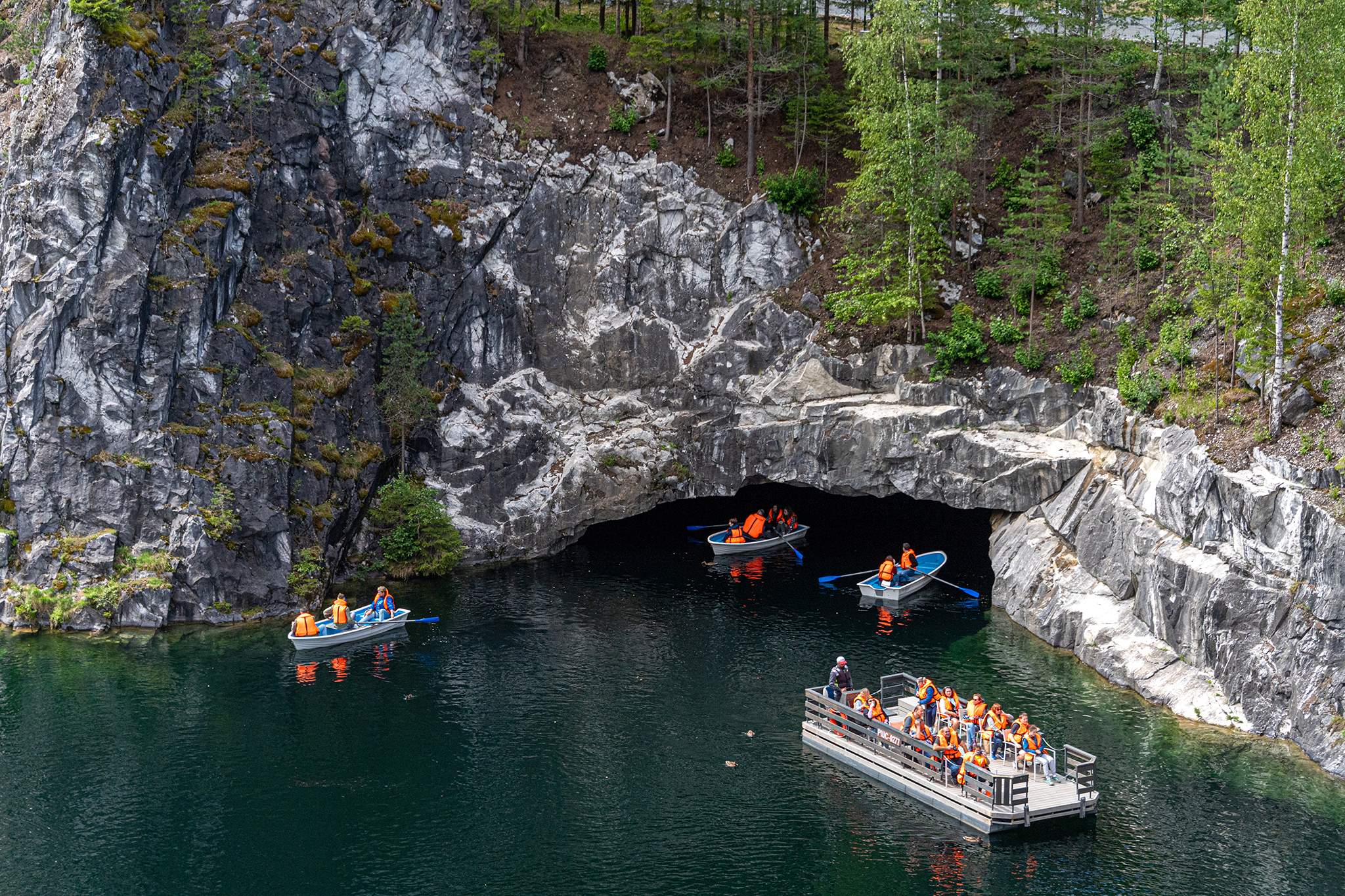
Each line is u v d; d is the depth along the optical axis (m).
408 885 35.56
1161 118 69.62
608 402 70.44
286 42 64.75
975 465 61.81
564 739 45.12
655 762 43.47
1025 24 76.88
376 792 41.06
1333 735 41.38
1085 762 39.75
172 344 57.53
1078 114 72.56
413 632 55.84
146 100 58.59
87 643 53.16
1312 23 46.69
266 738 44.69
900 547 71.31
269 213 62.88
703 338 70.31
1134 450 55.19
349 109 67.19
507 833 38.50
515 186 70.81
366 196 67.88
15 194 57.91
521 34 73.56
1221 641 45.62
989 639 55.09
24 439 56.06
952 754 40.69
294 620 56.72
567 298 71.31
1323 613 42.09
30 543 55.88
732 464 68.12
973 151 69.00
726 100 75.06
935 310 67.25
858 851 37.47
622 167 72.31
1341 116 48.53
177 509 56.50
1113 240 64.50
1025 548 59.16
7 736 44.16
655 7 79.56
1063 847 37.38
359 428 64.81
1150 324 60.53
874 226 67.75
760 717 47.22
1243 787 40.38
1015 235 68.44
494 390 69.38
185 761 42.78
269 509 58.06
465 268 69.06
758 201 70.94
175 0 61.75
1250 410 49.25
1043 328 63.97
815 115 73.44
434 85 69.75
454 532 65.06
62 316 56.16
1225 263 50.88
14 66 67.25
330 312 64.50
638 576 65.06
